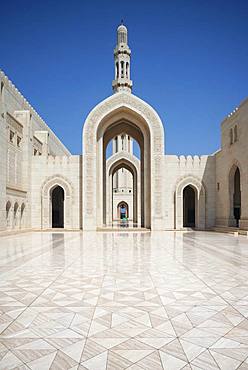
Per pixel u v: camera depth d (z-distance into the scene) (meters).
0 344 3.85
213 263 9.58
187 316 4.80
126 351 3.65
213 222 27.86
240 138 22.44
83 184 26.97
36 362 3.40
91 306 5.29
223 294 6.03
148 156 28.67
